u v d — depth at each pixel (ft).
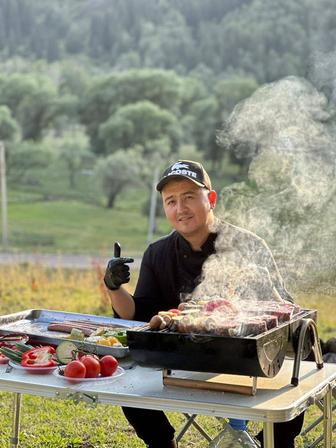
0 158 104.32
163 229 153.79
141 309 10.92
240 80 229.25
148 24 309.83
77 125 230.07
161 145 195.93
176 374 8.80
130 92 232.12
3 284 39.78
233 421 8.63
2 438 14.52
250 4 285.02
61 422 15.79
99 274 35.04
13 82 228.63
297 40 258.78
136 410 10.53
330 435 9.40
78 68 266.36
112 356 9.30
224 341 7.68
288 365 9.45
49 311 11.07
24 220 152.97
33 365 9.02
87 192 182.91
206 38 287.28
